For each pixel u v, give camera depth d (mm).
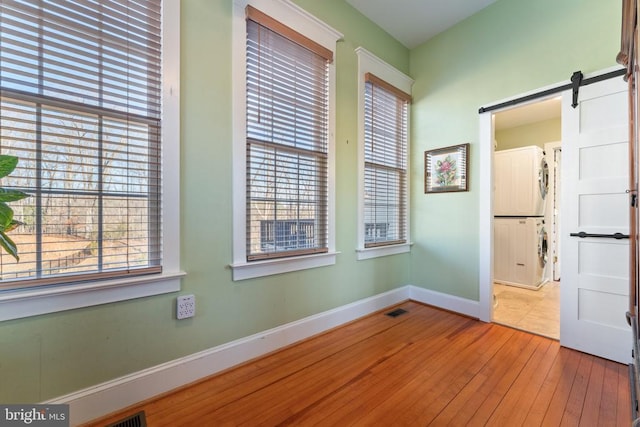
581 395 1535
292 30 2043
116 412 1379
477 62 2641
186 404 1458
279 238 2055
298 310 2154
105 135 1367
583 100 2006
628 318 1453
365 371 1766
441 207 2916
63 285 1252
